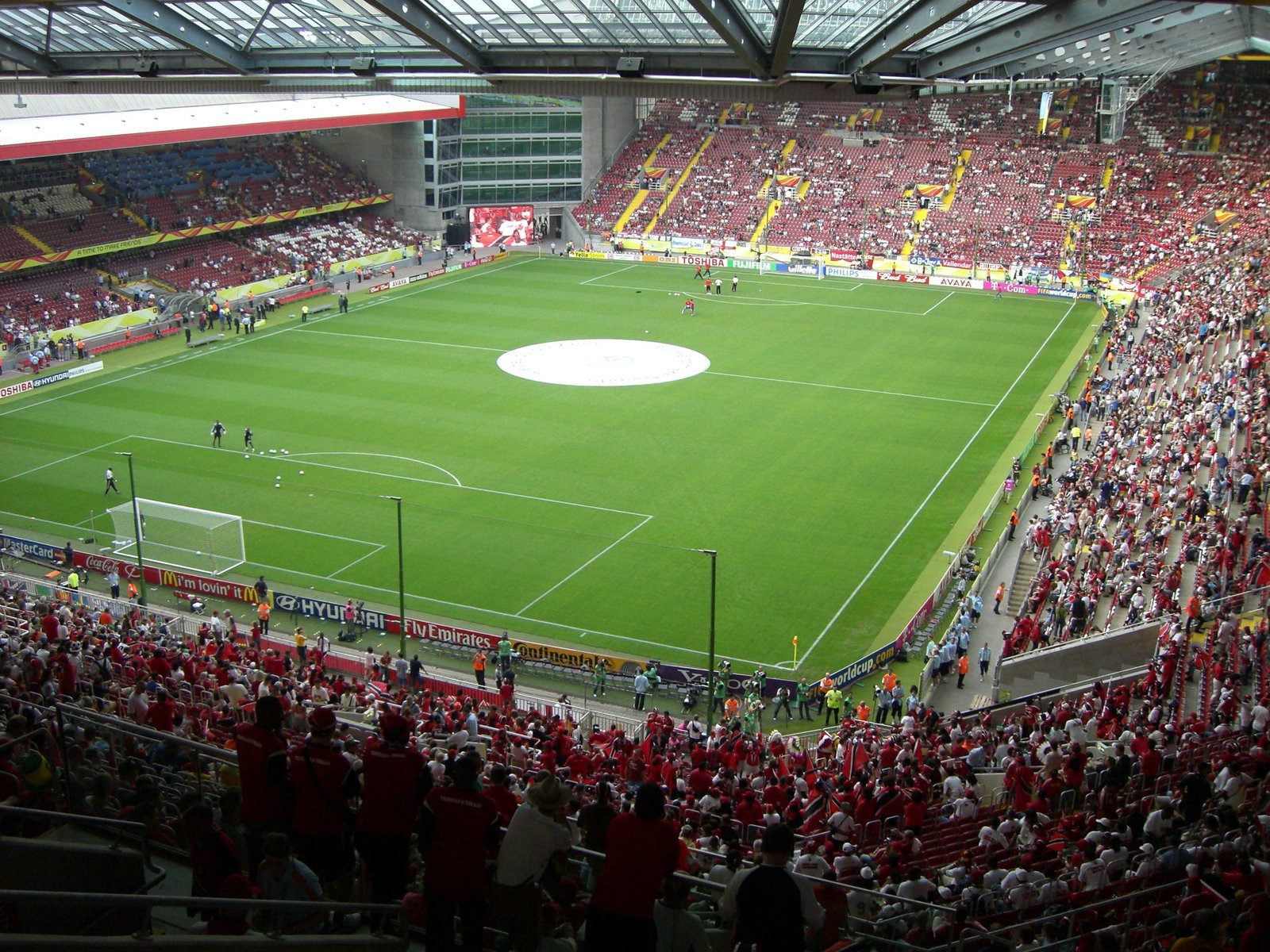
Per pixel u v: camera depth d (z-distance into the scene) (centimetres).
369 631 4350
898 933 1542
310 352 8062
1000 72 4759
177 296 8869
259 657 3509
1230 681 3061
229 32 3397
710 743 2992
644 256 11844
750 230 11900
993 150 11956
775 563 4831
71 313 8381
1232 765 2222
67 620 3509
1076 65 6944
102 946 751
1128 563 4300
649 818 952
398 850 1069
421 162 11762
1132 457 5625
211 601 4562
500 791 1192
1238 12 6341
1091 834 1909
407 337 8506
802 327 8950
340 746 1194
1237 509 4481
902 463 6022
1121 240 10594
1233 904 1471
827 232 11625
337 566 4762
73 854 1077
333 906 937
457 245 12144
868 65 2973
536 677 4062
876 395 7181
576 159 12619
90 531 5094
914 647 4253
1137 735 2642
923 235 11288
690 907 1344
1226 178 10844
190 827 1063
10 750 1455
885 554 4947
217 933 943
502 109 12094
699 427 6531
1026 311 9531
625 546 4966
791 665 4072
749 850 1955
